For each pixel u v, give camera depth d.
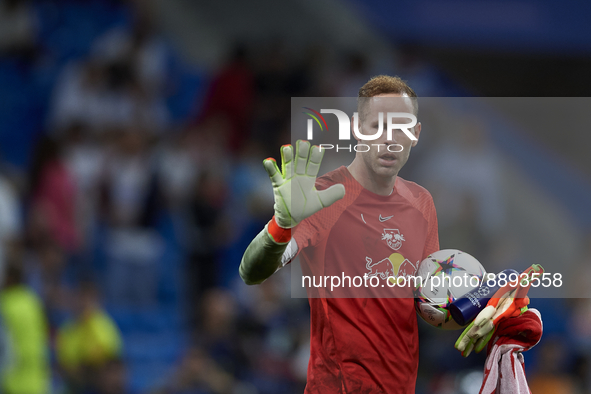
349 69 30.66
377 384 8.02
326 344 8.15
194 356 21.27
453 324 8.52
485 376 8.34
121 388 21.25
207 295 23.81
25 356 18.83
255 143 29.75
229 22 40.84
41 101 33.53
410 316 8.27
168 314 25.73
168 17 40.19
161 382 22.92
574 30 36.34
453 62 36.03
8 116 33.19
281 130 30.22
